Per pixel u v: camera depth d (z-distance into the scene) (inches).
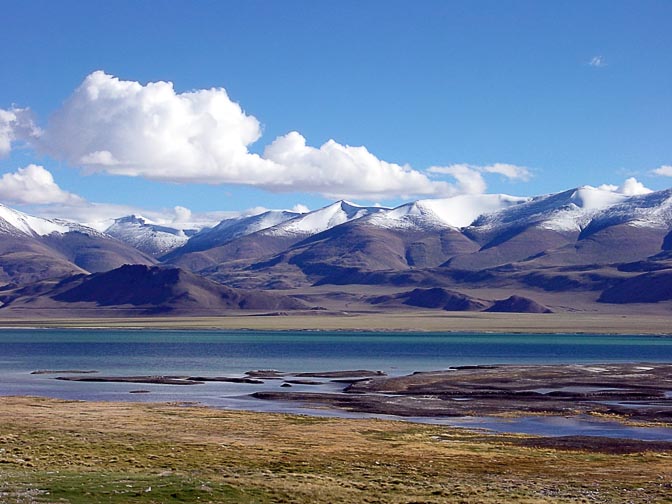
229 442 2802.7
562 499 1930.4
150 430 3070.9
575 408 4188.0
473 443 2908.5
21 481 1871.3
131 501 1692.9
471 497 1927.9
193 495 1779.0
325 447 2746.1
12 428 3011.8
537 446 2861.7
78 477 1953.7
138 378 6028.5
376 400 4537.4
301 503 1795.0
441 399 4633.4
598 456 2659.9
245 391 5172.2
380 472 2294.5
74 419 3341.5
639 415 3909.9
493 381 5693.9
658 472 2359.7
